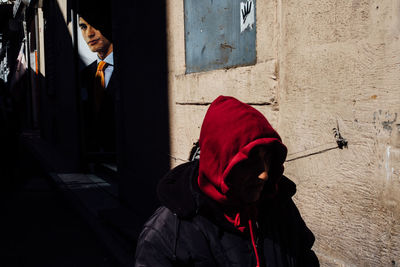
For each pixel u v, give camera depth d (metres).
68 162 8.94
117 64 5.03
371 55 1.61
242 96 2.36
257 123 0.99
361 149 1.67
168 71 3.46
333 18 1.76
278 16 2.08
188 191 1.06
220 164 0.98
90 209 5.09
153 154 3.93
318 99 1.87
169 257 1.01
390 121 1.55
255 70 2.23
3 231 4.50
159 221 1.05
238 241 1.04
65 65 9.20
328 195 1.85
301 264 1.23
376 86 1.59
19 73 21.78
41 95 14.45
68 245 4.06
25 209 5.41
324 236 1.89
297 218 1.25
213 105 1.05
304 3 1.91
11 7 19.41
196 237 1.01
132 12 4.38
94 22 7.70
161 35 3.58
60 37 9.79
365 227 1.68
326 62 1.81
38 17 14.35
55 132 11.53
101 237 4.11
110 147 7.85
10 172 8.25
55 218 4.98
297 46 1.97
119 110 5.07
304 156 1.97
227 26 2.55
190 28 3.03
